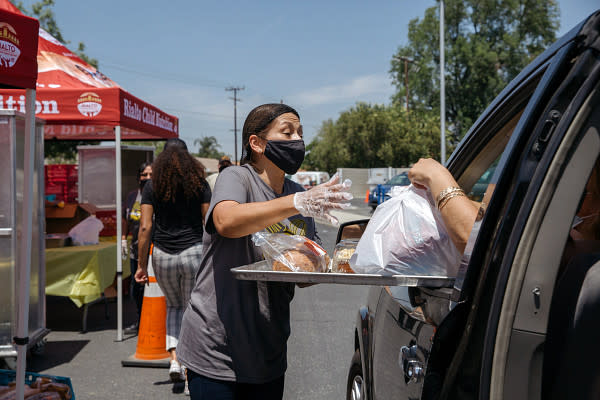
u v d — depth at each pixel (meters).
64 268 5.83
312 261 1.76
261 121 1.99
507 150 1.34
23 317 2.80
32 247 4.66
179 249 3.93
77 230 6.36
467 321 1.31
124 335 5.74
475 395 1.26
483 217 1.33
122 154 8.16
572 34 1.33
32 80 2.78
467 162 2.30
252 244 1.95
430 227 1.52
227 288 1.93
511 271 1.23
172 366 4.05
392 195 1.68
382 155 45.34
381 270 1.54
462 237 1.43
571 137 1.20
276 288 1.98
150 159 8.47
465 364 1.30
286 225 2.07
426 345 1.53
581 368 1.20
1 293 4.39
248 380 1.93
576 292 1.26
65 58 6.23
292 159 1.96
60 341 5.51
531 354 1.22
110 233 7.80
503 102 1.92
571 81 1.23
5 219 4.36
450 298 1.42
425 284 1.47
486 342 1.25
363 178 42.94
